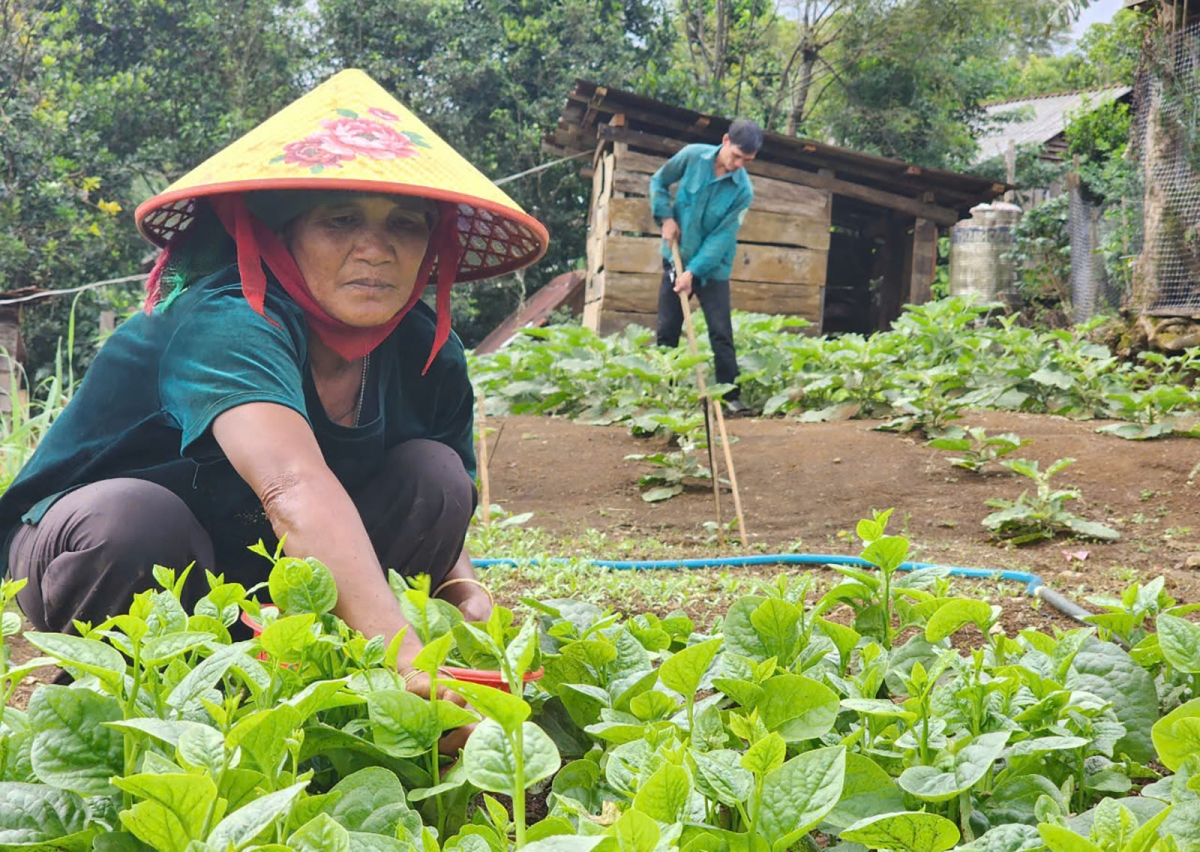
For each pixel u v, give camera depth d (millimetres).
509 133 22828
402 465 2627
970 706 1642
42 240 17891
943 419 6648
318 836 1103
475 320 22656
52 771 1309
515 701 1153
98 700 1363
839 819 1492
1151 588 2242
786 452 6441
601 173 13180
